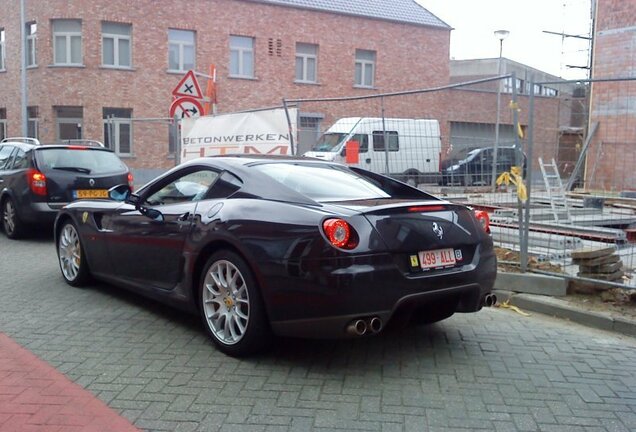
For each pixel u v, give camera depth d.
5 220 10.10
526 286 6.20
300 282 4.03
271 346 4.66
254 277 4.30
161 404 3.71
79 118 23.89
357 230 4.00
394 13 28.64
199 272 4.83
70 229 6.61
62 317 5.47
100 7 23.28
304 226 4.08
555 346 4.93
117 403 3.72
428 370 4.33
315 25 26.69
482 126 12.51
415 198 5.14
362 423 3.50
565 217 9.80
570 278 6.04
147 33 23.89
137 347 4.71
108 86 23.62
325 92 27.08
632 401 3.87
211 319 4.67
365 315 3.94
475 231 4.64
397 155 10.13
